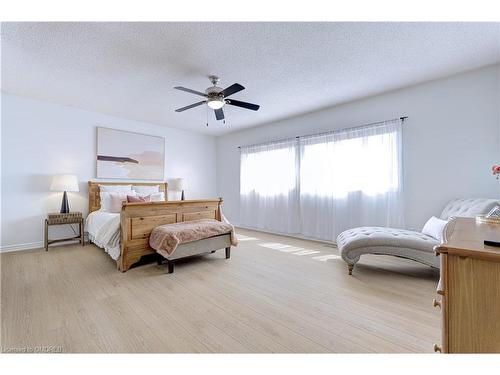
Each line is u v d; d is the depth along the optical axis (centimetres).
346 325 170
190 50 239
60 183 365
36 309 189
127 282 245
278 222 493
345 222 389
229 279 254
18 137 362
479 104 279
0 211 351
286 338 155
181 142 572
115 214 361
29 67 273
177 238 271
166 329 164
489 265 73
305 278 257
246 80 305
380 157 351
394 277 260
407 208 332
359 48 236
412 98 326
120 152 465
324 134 415
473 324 75
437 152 308
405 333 160
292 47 233
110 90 339
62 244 396
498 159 270
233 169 607
